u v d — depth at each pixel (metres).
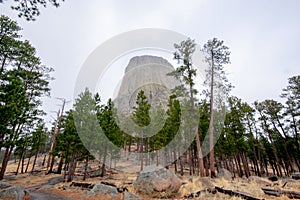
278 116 20.67
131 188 6.23
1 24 11.27
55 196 6.75
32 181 12.27
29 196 6.41
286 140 20.22
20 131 13.01
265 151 24.03
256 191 5.91
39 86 15.23
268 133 21.31
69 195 6.93
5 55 12.30
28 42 13.39
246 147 18.25
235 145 17.06
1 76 11.33
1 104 9.44
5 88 9.92
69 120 13.65
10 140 9.87
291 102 19.27
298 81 18.73
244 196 5.12
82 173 13.95
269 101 21.45
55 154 15.10
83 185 8.39
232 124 18.23
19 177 14.09
